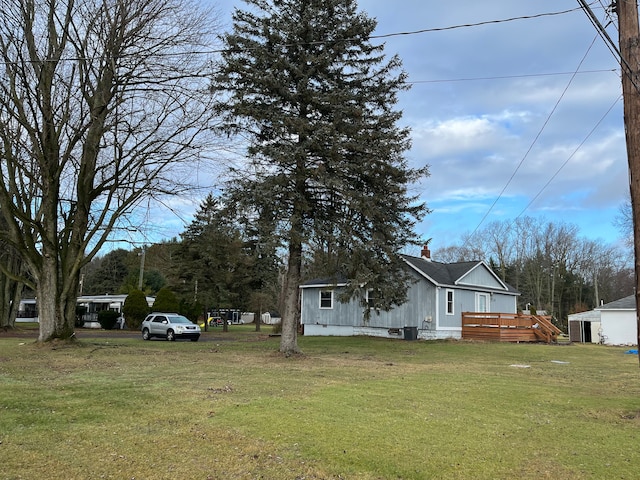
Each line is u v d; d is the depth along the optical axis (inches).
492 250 2669.8
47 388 368.5
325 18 624.1
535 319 1101.1
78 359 572.4
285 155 571.2
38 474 189.0
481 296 1243.8
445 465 210.1
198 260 1636.3
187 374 460.1
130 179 729.0
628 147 302.4
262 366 538.6
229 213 623.2
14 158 682.2
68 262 733.9
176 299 1662.2
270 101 620.7
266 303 1982.0
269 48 620.1
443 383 429.4
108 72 685.3
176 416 282.4
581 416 308.5
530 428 276.1
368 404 325.7
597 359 713.6
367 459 214.5
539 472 204.1
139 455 213.9
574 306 2487.7
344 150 620.7
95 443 229.8
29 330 1437.0
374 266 647.1
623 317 1136.8
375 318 1154.7
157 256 1889.8
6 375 431.2
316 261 664.4
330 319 1243.8
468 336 1077.1
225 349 771.4
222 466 202.7
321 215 652.1
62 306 724.0
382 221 662.5
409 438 247.1
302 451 223.0
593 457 224.4
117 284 2613.2
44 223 717.3
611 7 317.1
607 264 2620.6
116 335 1302.9
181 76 677.3
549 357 733.3
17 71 663.1
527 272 2541.8
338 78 650.8
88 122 696.4
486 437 254.2
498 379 466.9
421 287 1087.0
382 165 628.7
